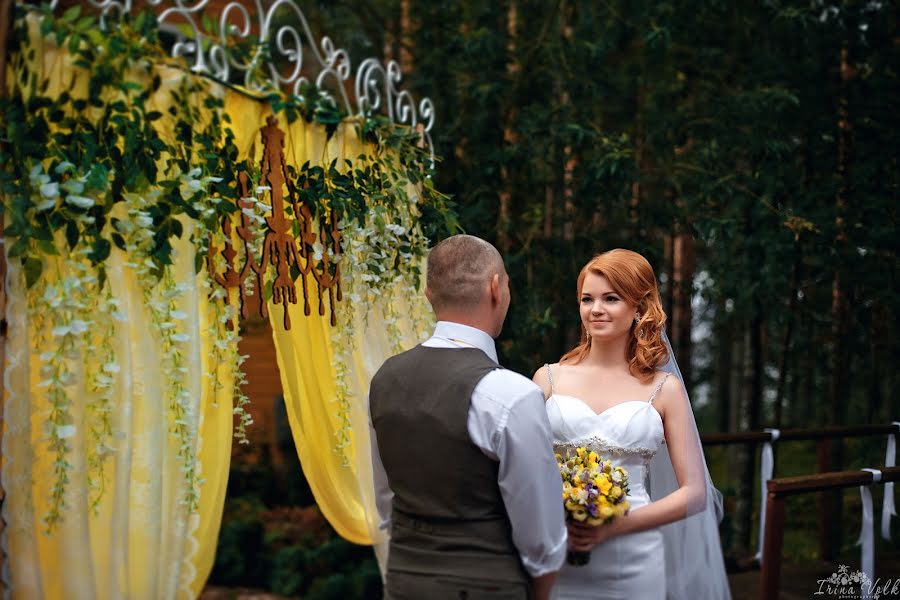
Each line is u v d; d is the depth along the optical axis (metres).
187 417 2.14
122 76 2.04
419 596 1.68
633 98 5.06
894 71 4.55
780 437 3.94
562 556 1.70
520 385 1.69
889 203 4.30
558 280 4.49
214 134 2.28
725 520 5.13
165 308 2.10
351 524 2.91
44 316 1.90
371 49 5.36
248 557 5.34
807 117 4.52
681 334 5.54
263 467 6.52
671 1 4.34
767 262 4.25
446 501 1.70
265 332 7.21
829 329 5.16
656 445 2.32
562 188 4.57
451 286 1.83
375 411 1.85
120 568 1.97
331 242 2.71
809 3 4.45
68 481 1.88
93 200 1.90
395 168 3.08
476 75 4.56
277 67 5.35
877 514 5.10
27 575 1.82
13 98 1.85
